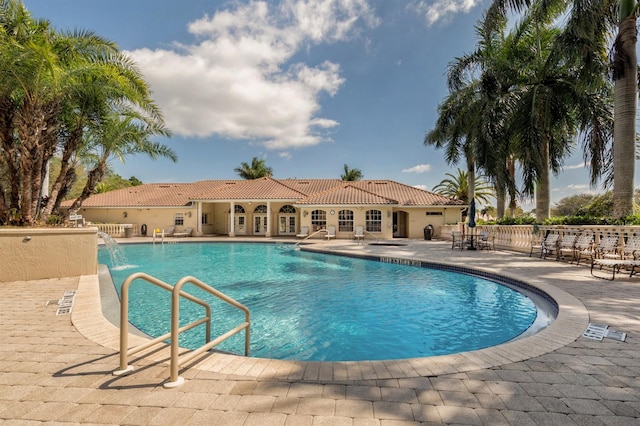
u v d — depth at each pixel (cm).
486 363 347
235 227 3159
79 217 1309
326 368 335
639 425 245
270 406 266
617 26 1154
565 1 1286
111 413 256
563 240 1212
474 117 1738
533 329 519
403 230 2914
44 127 1030
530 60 1681
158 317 668
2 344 401
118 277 1122
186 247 2181
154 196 3167
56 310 554
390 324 642
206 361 351
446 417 253
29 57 916
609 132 1395
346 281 1046
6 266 801
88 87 1098
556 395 286
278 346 536
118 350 383
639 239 898
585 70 1246
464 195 3878
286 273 1201
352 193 2764
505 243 1678
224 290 929
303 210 2695
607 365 345
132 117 1321
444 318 677
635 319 494
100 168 1309
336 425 242
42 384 301
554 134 1634
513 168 2181
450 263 1145
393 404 270
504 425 243
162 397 279
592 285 745
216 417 251
